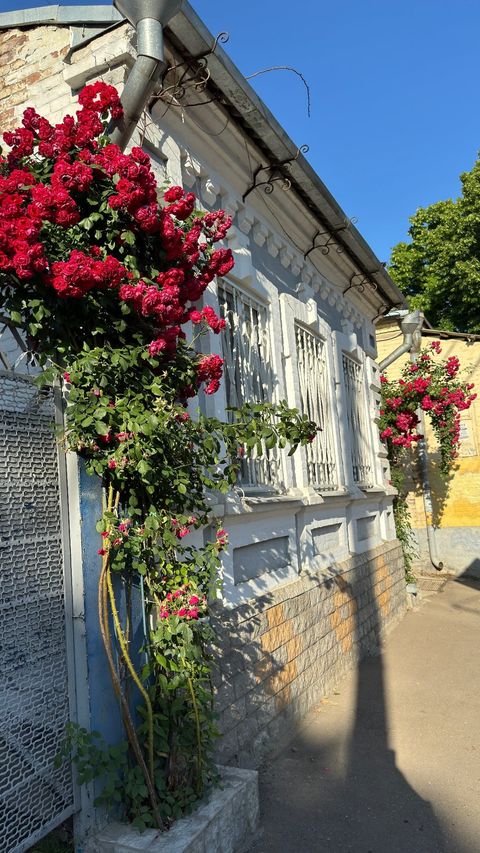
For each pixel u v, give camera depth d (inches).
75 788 115.0
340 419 289.6
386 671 259.3
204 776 129.4
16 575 109.2
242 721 168.7
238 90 173.2
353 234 274.4
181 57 164.2
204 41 156.9
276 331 228.8
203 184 189.5
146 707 125.4
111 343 126.6
